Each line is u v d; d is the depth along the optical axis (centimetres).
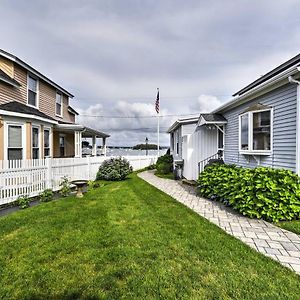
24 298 265
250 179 577
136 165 2039
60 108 1677
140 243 398
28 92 1258
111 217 549
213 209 637
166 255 355
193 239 417
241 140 877
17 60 1130
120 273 307
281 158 670
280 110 675
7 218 550
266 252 379
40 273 312
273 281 291
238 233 461
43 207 657
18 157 991
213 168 818
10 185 715
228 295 265
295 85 612
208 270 314
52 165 888
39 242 407
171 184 1109
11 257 356
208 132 1155
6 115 935
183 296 263
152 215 566
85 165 1133
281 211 528
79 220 528
